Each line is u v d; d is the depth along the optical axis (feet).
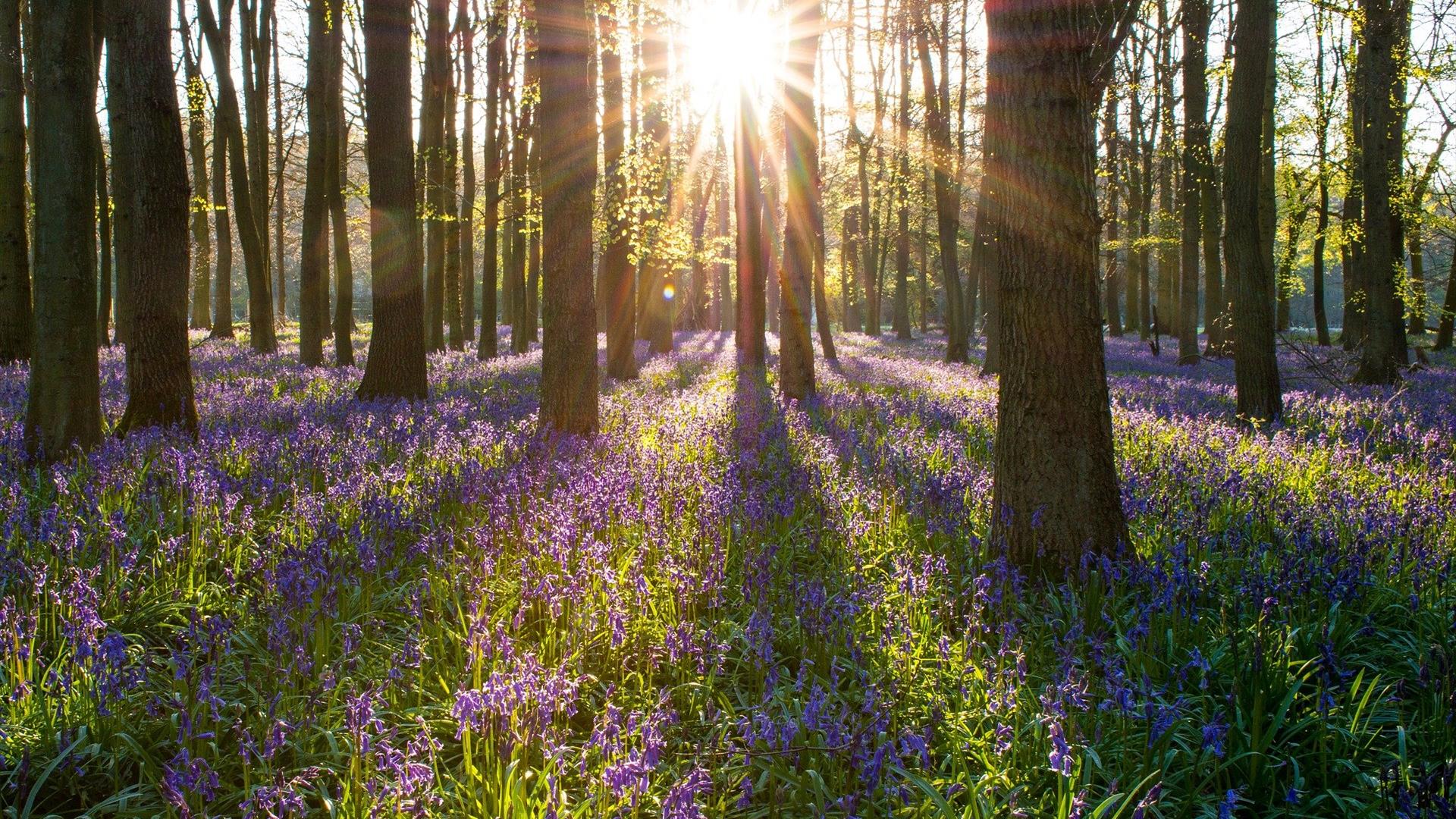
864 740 10.71
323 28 65.77
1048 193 17.85
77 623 13.52
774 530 21.31
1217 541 19.85
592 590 15.65
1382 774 10.66
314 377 55.31
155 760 11.73
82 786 11.25
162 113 30.12
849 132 99.45
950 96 95.71
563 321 32.50
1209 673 13.58
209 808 10.38
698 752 11.19
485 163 88.17
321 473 25.22
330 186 68.69
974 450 32.50
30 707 12.10
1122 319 206.18
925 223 148.25
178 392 31.42
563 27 31.68
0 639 12.87
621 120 61.31
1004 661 13.70
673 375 64.13
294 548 16.53
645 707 13.12
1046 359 18.16
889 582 17.62
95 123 27.53
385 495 21.66
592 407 33.09
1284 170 92.17
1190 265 87.25
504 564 17.95
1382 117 61.93
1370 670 14.70
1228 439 33.55
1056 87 17.61
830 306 261.44
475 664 13.15
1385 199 62.44
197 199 79.41
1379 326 63.31
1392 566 17.92
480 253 195.62
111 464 23.58
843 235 167.84
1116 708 11.98
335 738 11.94
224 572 17.24
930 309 254.47
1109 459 18.43
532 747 11.30
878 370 75.56
